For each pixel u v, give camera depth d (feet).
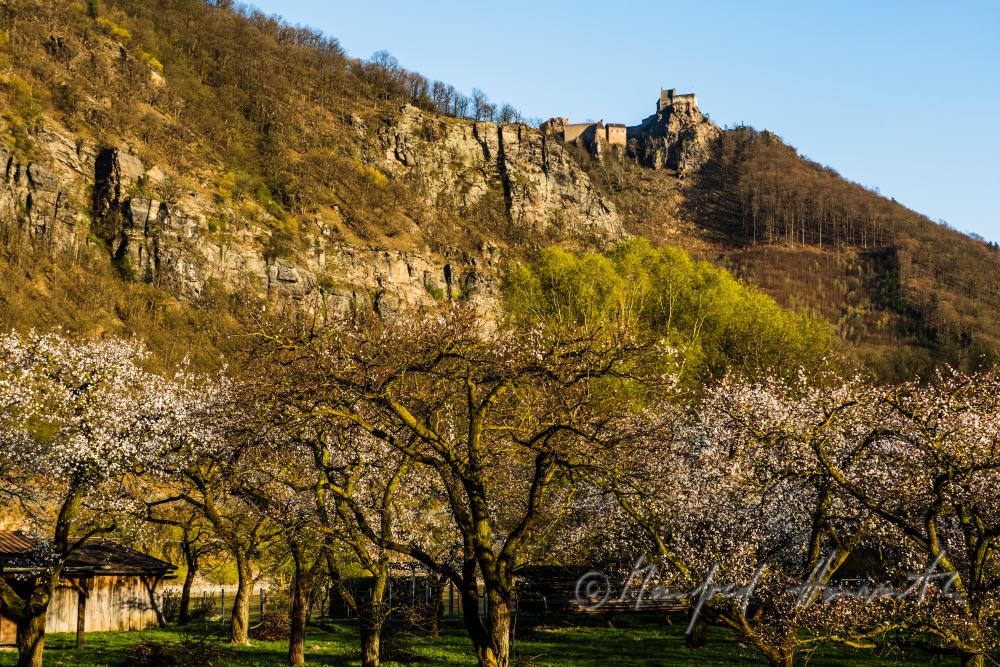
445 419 71.36
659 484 69.41
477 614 56.29
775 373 143.95
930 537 59.11
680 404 97.55
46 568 83.66
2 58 583.17
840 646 95.76
